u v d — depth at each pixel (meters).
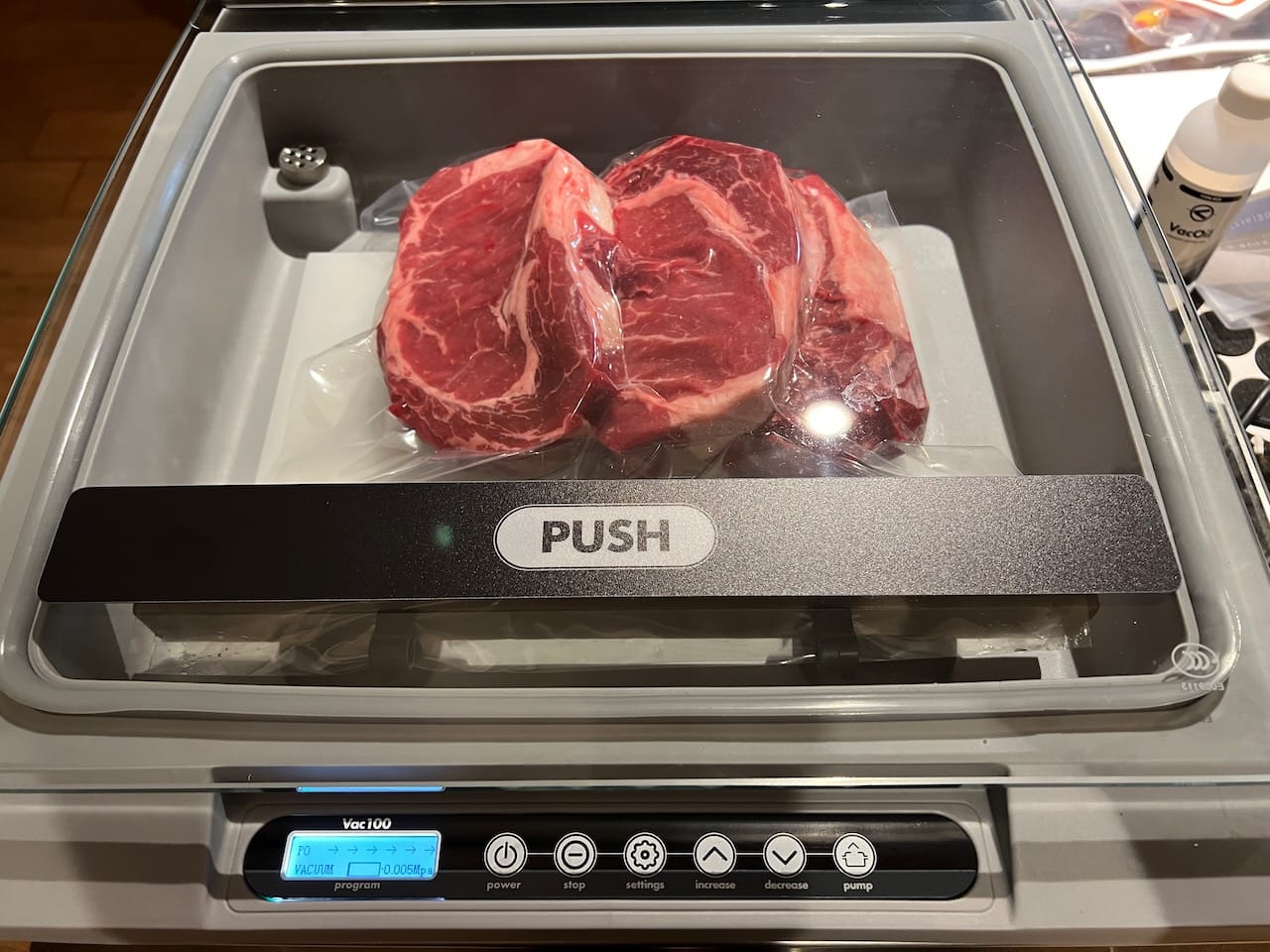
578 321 0.65
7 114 1.77
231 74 0.78
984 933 0.51
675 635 0.57
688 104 0.81
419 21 0.80
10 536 0.57
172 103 0.76
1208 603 0.53
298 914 0.52
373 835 0.54
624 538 0.55
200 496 0.57
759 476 0.64
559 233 0.68
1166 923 0.50
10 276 1.58
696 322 0.66
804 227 0.74
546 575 0.54
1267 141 0.80
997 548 0.54
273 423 0.74
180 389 0.69
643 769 0.52
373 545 0.55
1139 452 0.59
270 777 0.52
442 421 0.66
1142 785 0.52
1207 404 0.60
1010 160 0.75
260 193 0.82
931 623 0.57
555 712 0.51
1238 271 0.90
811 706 0.51
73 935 0.51
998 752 0.51
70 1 1.94
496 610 0.56
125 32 1.89
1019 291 0.73
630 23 0.79
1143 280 0.64
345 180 0.84
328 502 0.56
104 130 1.75
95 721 0.52
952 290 0.80
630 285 0.69
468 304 0.70
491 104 0.81
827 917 0.52
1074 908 0.51
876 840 0.53
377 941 0.53
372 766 0.51
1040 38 0.77
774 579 0.53
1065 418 0.66
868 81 0.78
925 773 0.51
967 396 0.74
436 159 0.85
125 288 0.66
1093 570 0.53
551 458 0.65
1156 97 1.00
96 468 0.60
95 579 0.54
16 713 0.53
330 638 0.58
